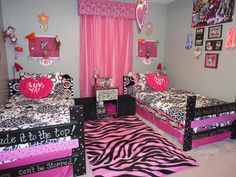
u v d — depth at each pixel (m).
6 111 2.21
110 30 3.56
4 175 1.56
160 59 4.22
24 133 1.55
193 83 3.46
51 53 3.29
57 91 3.02
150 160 2.06
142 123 3.13
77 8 3.31
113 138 2.58
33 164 1.61
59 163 1.70
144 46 3.97
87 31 3.41
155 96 3.07
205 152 2.23
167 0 3.76
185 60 3.61
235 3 2.57
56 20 3.22
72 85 3.28
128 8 3.54
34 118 1.98
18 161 1.59
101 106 3.35
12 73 3.12
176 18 3.76
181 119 2.29
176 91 3.46
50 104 2.52
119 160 2.07
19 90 2.95
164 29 4.11
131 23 3.70
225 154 2.19
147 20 3.89
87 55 3.50
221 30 2.82
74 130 1.69
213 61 2.99
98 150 2.27
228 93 2.78
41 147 1.62
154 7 3.90
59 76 3.11
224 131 2.46
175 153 2.20
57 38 3.24
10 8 2.94
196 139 2.30
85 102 3.25
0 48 2.71
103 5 3.35
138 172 1.86
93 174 1.84
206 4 3.03
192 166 1.96
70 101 2.71
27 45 3.13
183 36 3.61
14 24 3.00
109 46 3.62
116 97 3.34
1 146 1.52
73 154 1.74
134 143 2.44
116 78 3.81
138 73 3.74
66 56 3.40
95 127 2.96
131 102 3.47
